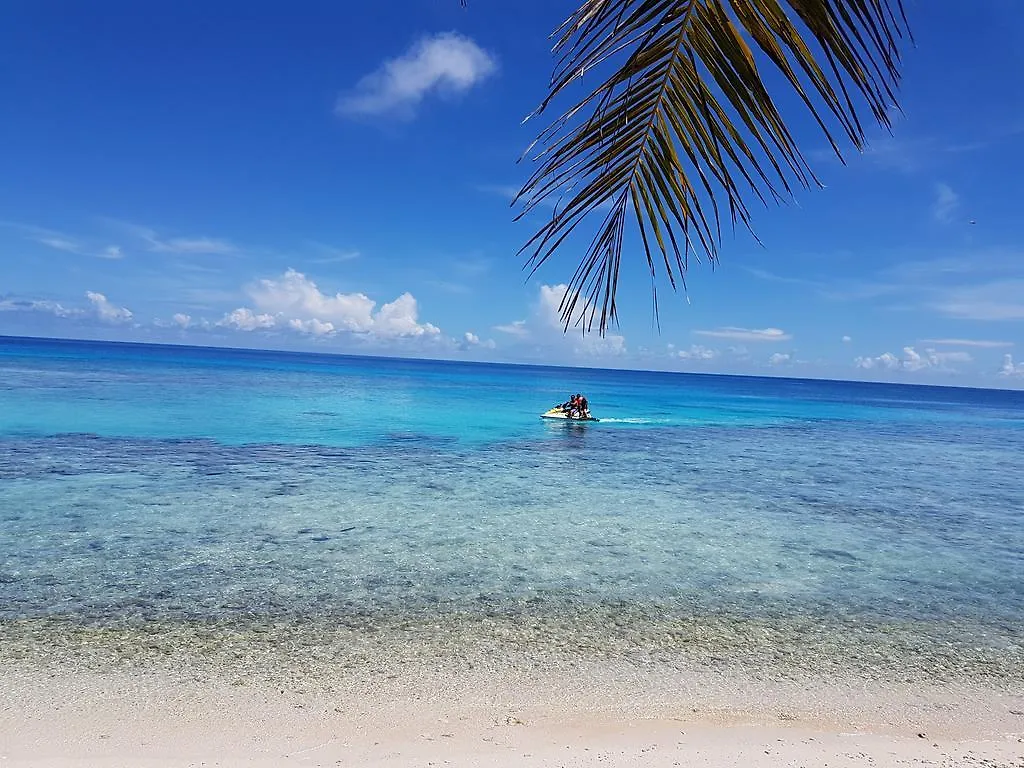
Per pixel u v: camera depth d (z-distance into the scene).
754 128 1.86
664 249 2.25
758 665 6.05
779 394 107.38
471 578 8.39
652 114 2.12
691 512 13.07
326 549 9.44
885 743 4.72
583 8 1.76
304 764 4.15
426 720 4.79
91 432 20.64
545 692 5.32
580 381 129.00
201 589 7.59
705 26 1.86
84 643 5.96
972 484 18.81
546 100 1.80
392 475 15.80
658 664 5.98
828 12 1.60
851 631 7.07
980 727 5.02
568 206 2.21
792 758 4.45
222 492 12.95
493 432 26.83
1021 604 8.20
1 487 12.57
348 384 63.22
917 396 155.75
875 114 1.64
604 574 8.78
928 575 9.38
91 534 9.66
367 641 6.26
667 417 42.22
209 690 5.12
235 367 91.75
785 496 15.41
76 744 4.27
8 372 48.38
